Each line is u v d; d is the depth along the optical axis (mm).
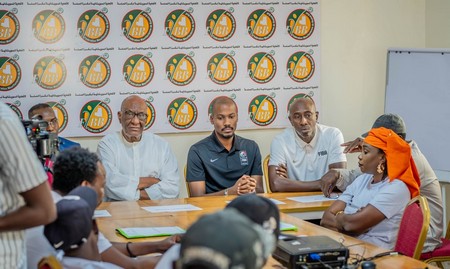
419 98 5410
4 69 5051
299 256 2217
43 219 1840
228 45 5477
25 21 5074
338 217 3412
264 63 5566
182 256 911
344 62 5797
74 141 5160
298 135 4941
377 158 3379
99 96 5234
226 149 4824
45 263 1853
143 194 4672
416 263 2434
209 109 5461
